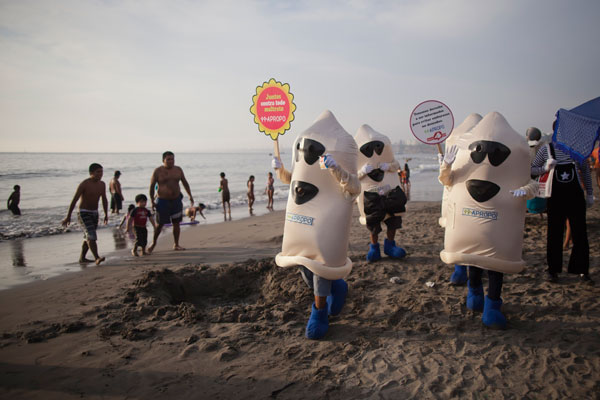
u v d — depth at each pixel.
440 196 19.38
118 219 13.47
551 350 3.30
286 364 3.21
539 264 5.69
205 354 3.38
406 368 3.11
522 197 3.57
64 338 3.69
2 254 8.04
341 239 3.62
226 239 9.08
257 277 5.72
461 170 3.84
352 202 3.69
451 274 5.40
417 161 86.69
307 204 3.65
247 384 2.90
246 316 4.23
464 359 3.23
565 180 4.57
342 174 3.48
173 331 3.88
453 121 4.86
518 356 3.24
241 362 3.24
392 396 2.75
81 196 6.80
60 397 2.73
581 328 3.65
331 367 3.15
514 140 3.68
